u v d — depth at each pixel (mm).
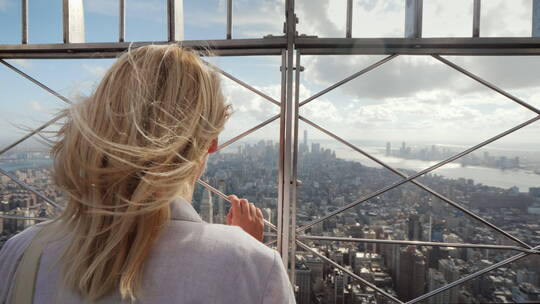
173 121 397
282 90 1687
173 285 378
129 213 368
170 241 405
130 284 362
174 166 400
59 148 428
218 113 465
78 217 402
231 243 421
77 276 369
